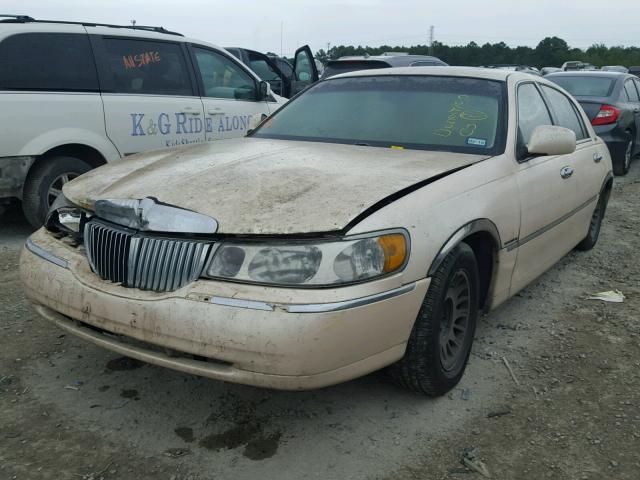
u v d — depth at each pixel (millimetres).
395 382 3057
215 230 2547
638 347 3787
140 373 3326
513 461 2680
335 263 2453
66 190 3285
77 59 5926
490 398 3168
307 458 2666
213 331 2424
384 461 2658
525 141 3867
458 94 3951
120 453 2668
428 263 2727
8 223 6500
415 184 2902
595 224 5738
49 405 3006
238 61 7590
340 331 2424
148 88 6496
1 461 2588
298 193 2719
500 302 3625
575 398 3186
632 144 10367
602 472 2621
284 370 2404
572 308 4422
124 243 2715
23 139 5496
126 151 6270
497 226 3279
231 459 2650
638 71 31375
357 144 3771
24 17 5895
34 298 3035
